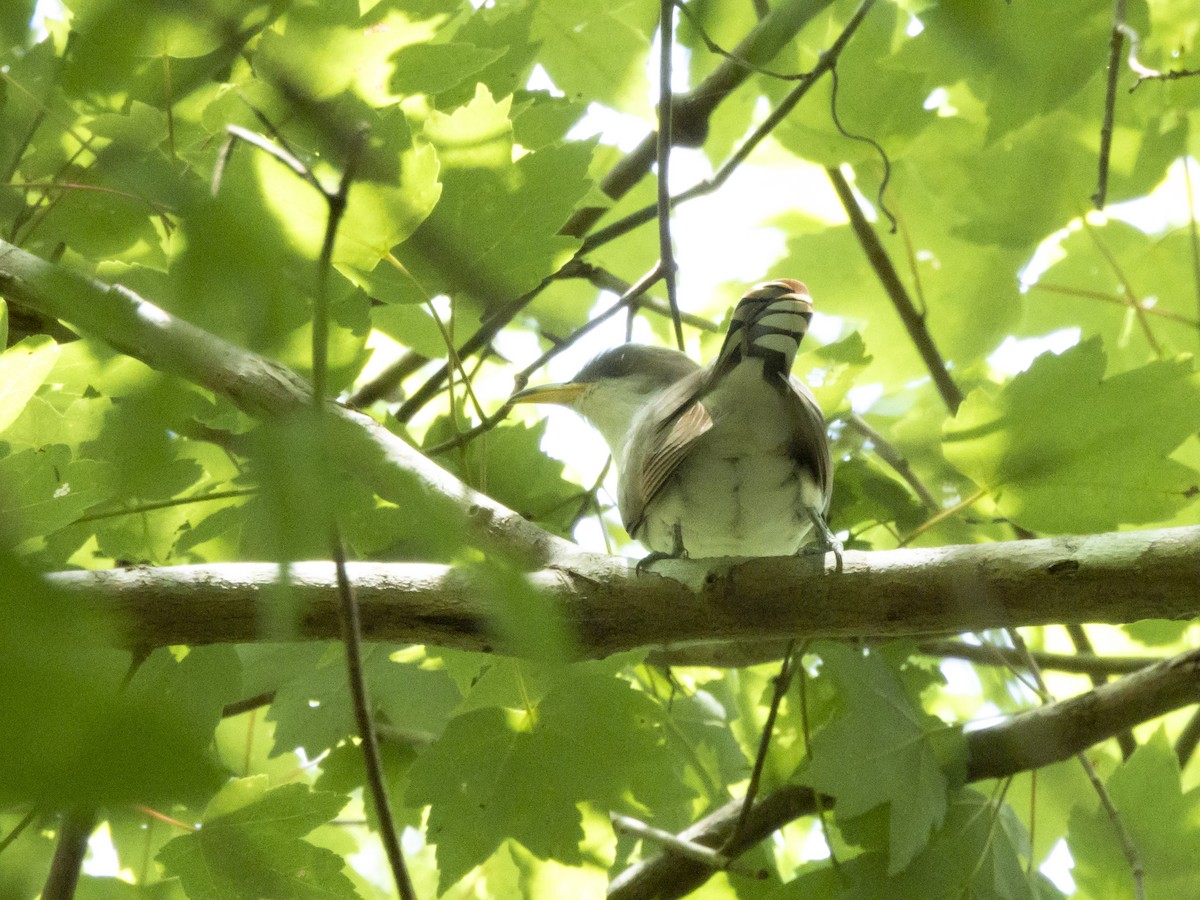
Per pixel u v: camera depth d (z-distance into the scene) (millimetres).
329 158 4500
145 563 5434
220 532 6012
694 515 6449
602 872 6621
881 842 6391
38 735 1429
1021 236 8469
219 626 4906
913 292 9125
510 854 7082
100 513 5527
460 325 6453
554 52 7730
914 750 6445
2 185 5043
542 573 5133
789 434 6008
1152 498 5688
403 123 4613
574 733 5949
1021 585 4875
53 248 6027
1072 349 5656
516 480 6715
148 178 1972
